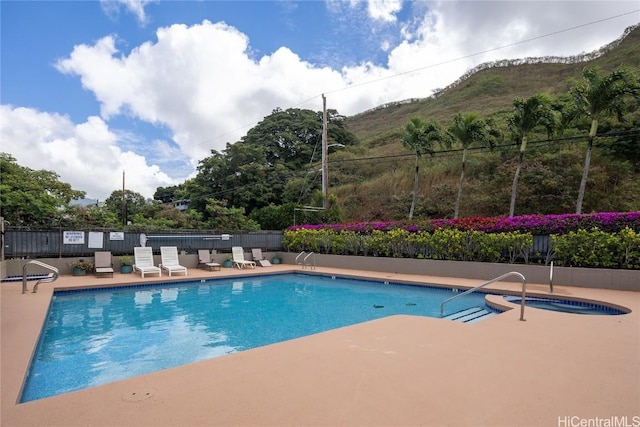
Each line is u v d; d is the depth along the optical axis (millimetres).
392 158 29344
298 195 29312
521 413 2557
